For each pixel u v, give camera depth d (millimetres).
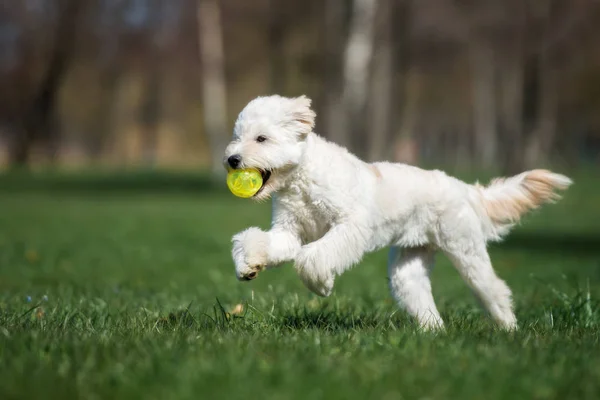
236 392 3773
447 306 7500
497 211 6652
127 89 58062
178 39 42812
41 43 47344
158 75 51156
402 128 45281
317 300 7473
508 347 4836
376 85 34719
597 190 33406
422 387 3928
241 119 5898
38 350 4523
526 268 12531
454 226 6277
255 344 4707
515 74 45656
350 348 4766
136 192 31375
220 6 37469
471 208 6414
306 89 43188
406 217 6145
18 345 4578
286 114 5785
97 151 64625
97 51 47812
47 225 18328
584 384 4000
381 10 32250
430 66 45812
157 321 5945
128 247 14758
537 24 36594
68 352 4488
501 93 55000
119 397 3723
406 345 4805
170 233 17125
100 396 3736
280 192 5871
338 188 5727
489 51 46812
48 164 51000
